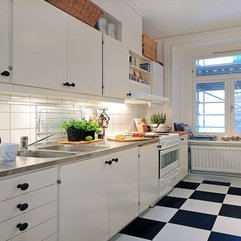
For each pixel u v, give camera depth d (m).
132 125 3.78
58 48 1.84
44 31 1.71
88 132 2.42
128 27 3.00
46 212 1.34
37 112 2.11
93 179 1.73
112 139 2.56
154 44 3.80
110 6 2.65
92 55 2.23
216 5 3.08
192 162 4.25
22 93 1.67
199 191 3.45
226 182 3.93
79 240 1.58
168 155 3.24
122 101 2.80
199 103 4.57
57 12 1.83
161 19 3.49
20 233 1.19
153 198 2.77
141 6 3.09
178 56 4.50
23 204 1.19
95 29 2.29
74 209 1.54
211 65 4.47
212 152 4.11
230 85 4.33
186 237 2.11
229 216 2.54
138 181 2.42
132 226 2.33
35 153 1.81
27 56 1.59
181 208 2.79
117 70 2.63
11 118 1.86
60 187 1.44
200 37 4.00
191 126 4.59
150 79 3.68
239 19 3.52
